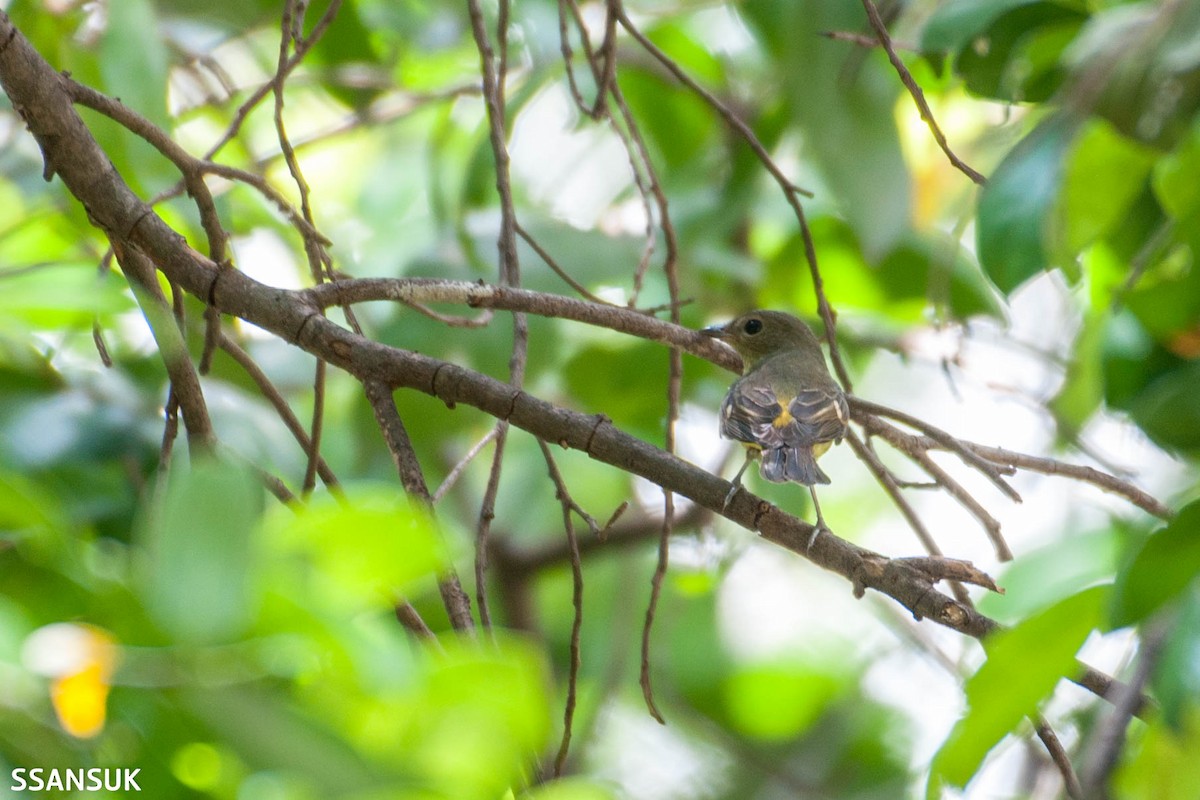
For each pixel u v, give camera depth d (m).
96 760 4.13
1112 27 9.45
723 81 15.12
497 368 13.16
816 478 10.06
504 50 9.29
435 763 4.18
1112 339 9.59
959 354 11.12
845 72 11.44
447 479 7.73
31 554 4.47
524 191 16.14
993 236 9.14
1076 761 9.74
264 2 13.19
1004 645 5.38
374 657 4.14
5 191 11.56
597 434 7.56
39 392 9.61
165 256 7.91
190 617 3.68
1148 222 10.26
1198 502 5.46
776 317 12.70
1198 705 5.48
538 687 4.26
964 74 10.66
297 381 13.72
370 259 15.66
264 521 4.08
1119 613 5.38
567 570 15.78
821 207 14.93
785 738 16.09
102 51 9.20
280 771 3.89
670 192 14.88
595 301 9.02
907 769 15.76
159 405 10.52
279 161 14.77
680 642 16.61
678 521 14.63
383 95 14.92
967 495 8.30
